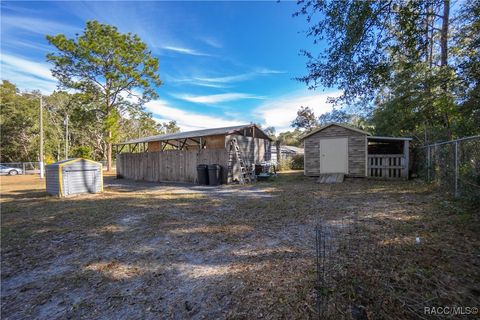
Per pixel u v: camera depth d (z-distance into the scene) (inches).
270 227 176.4
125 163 652.1
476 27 255.3
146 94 971.3
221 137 621.9
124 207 267.1
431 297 80.3
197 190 399.2
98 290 102.1
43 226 200.2
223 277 107.2
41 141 770.8
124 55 877.8
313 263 114.2
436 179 300.0
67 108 1075.9
